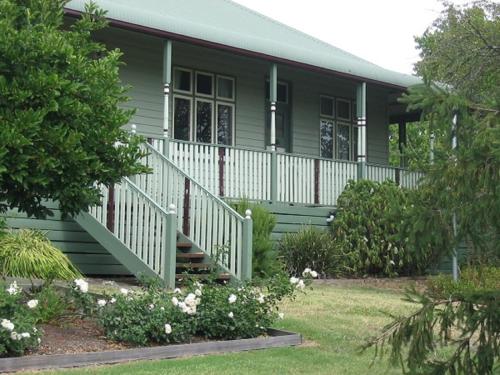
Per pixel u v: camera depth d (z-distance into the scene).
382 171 17.78
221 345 6.92
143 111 15.48
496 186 4.69
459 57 10.93
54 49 6.55
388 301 10.91
